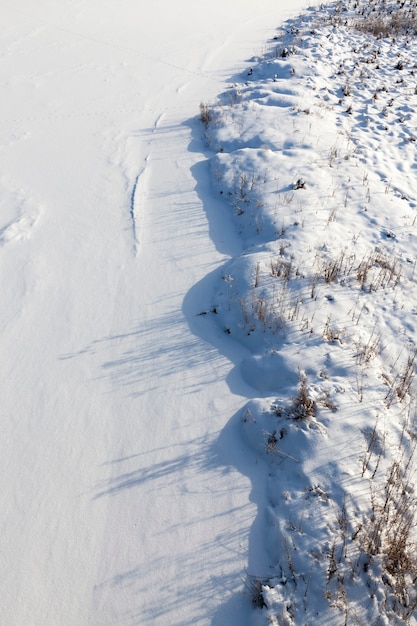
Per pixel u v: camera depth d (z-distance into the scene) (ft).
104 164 27.12
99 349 16.03
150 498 11.93
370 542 10.53
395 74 40.75
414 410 14.11
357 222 21.98
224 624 9.81
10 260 19.69
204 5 58.49
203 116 31.71
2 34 45.11
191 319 17.28
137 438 13.32
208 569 10.61
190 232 21.84
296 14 56.18
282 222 21.12
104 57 42.11
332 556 10.23
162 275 19.26
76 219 22.44
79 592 10.25
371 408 13.48
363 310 17.13
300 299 16.97
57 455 12.88
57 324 16.93
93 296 18.15
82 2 55.42
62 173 26.12
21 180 25.31
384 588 10.09
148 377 15.08
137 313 17.47
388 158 28.35
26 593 10.22
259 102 33.45
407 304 17.81
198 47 45.62
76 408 14.12
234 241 21.44
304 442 12.48
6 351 15.90
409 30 50.80
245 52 44.86
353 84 38.19
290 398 13.70
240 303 17.02
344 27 50.16
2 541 11.07
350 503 11.31
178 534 11.22
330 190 23.77
